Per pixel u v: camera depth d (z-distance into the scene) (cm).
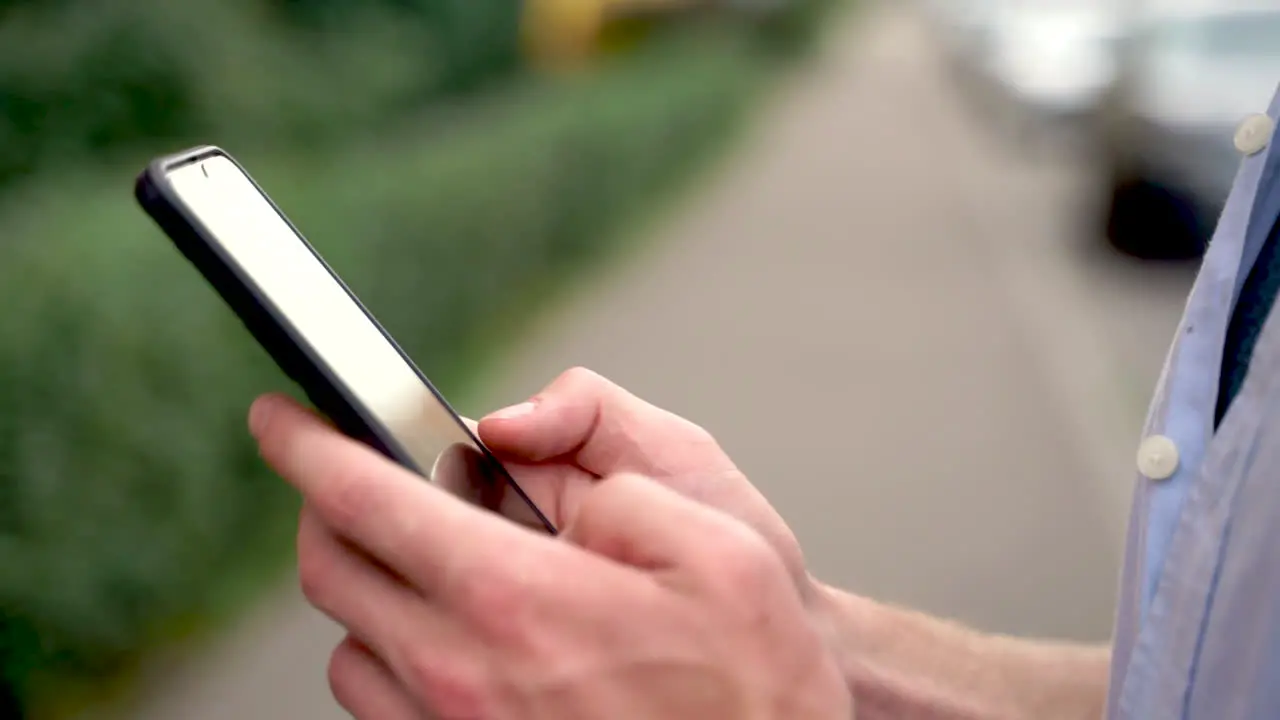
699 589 77
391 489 75
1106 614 377
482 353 748
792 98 2917
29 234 374
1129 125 892
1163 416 99
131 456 352
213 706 332
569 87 1869
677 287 947
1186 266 898
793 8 3884
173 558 372
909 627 142
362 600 79
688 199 1478
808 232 1188
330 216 587
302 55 1374
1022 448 532
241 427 419
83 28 990
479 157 863
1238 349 98
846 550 429
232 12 1192
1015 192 1348
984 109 1961
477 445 102
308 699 335
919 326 775
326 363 88
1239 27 882
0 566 313
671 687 76
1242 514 83
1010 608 383
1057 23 1673
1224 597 84
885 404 609
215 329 401
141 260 377
